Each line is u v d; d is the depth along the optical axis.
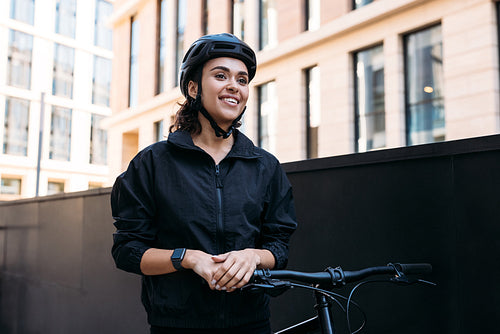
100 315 3.01
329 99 10.25
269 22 11.95
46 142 15.95
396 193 1.50
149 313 1.16
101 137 17.86
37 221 3.90
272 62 11.60
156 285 1.11
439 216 1.39
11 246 4.30
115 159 17.19
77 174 16.69
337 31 9.95
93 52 17.42
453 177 1.37
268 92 11.85
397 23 8.88
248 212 1.14
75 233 3.37
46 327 3.63
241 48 1.17
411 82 8.75
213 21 13.45
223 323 1.08
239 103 1.18
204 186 1.12
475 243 1.31
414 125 8.62
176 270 1.03
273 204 1.24
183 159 1.14
